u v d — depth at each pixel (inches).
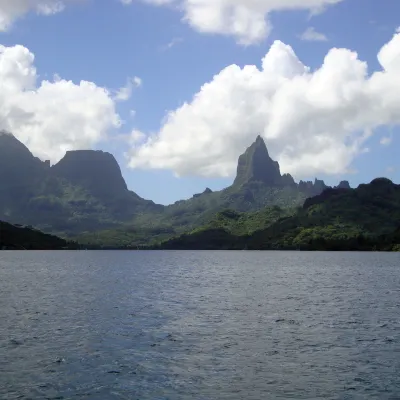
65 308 2918.3
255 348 1844.2
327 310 2883.9
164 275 6289.4
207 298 3531.0
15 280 5211.6
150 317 2578.7
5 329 2194.9
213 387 1392.7
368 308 2982.3
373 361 1667.1
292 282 5108.3
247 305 3115.2
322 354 1759.4
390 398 1311.5
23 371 1523.1
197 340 1980.8
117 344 1899.6
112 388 1379.2
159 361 1652.3
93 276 5984.3
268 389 1376.7
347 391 1363.2
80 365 1595.7
